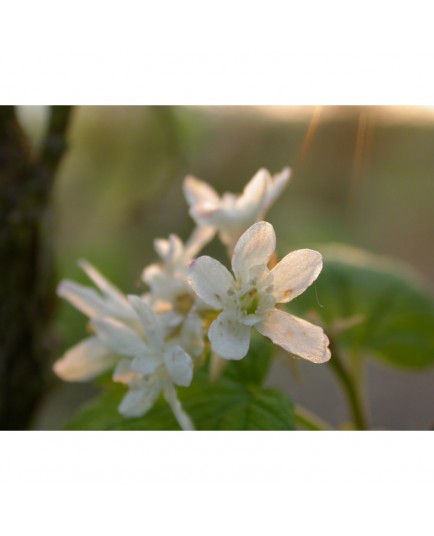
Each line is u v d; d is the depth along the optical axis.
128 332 0.15
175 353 0.14
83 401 0.29
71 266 0.29
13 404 0.18
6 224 0.17
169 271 0.16
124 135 0.28
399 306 0.21
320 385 0.33
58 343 0.19
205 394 0.16
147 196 0.29
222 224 0.17
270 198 0.17
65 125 0.18
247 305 0.14
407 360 0.21
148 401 0.15
